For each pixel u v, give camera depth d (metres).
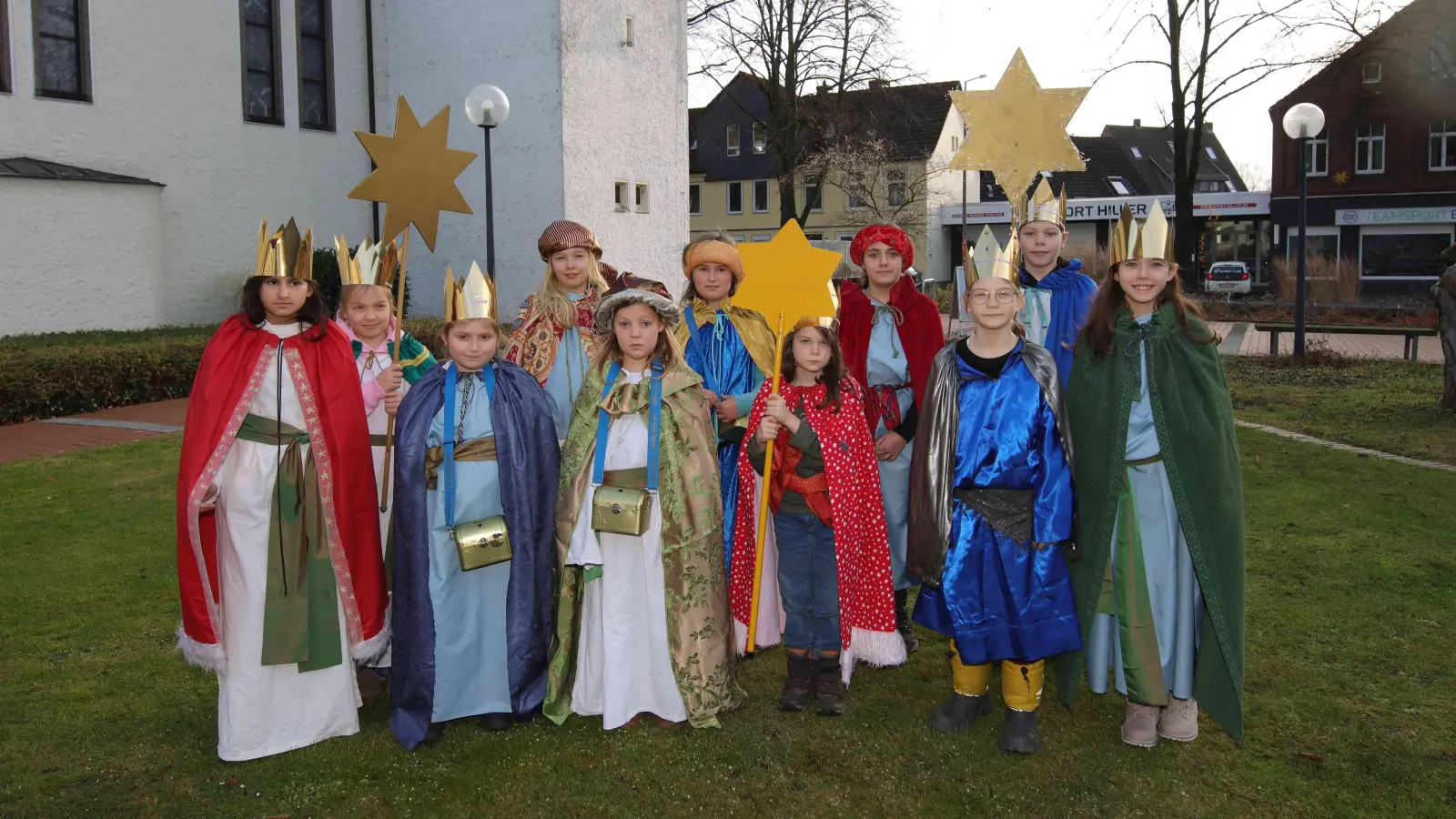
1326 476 7.27
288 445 3.45
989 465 3.45
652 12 20.09
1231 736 3.40
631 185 19.81
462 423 3.59
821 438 3.70
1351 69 32.00
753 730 3.69
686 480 3.66
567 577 3.73
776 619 4.17
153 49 15.73
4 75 14.00
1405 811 3.10
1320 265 26.22
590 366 3.94
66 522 6.37
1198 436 3.34
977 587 3.47
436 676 3.55
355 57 18.94
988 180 45.22
